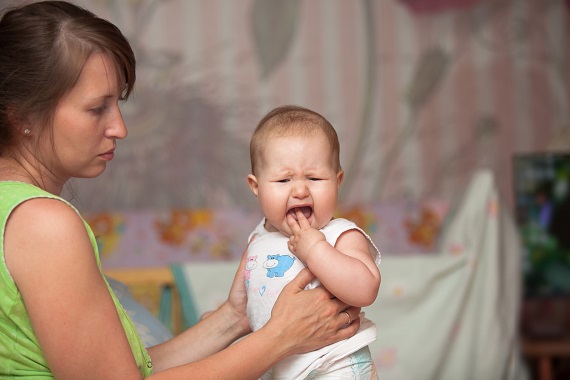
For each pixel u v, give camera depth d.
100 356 1.09
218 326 1.50
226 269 2.62
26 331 1.12
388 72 3.77
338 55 3.77
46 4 1.20
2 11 1.27
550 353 3.01
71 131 1.17
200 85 3.71
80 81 1.16
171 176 3.67
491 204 2.63
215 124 3.71
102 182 3.61
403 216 3.61
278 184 1.35
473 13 3.78
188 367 1.17
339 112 3.77
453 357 2.56
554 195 3.17
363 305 1.27
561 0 3.78
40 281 1.07
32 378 1.14
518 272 2.73
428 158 3.78
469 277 2.58
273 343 1.22
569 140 3.71
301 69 3.76
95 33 1.17
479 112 3.78
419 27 3.78
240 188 3.71
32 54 1.14
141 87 3.67
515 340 2.68
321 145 1.36
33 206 1.10
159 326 1.80
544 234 3.17
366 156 3.77
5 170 1.20
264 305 1.36
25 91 1.14
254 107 3.74
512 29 3.78
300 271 1.33
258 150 1.39
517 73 3.79
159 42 3.70
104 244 3.46
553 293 3.15
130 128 3.65
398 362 2.55
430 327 2.56
